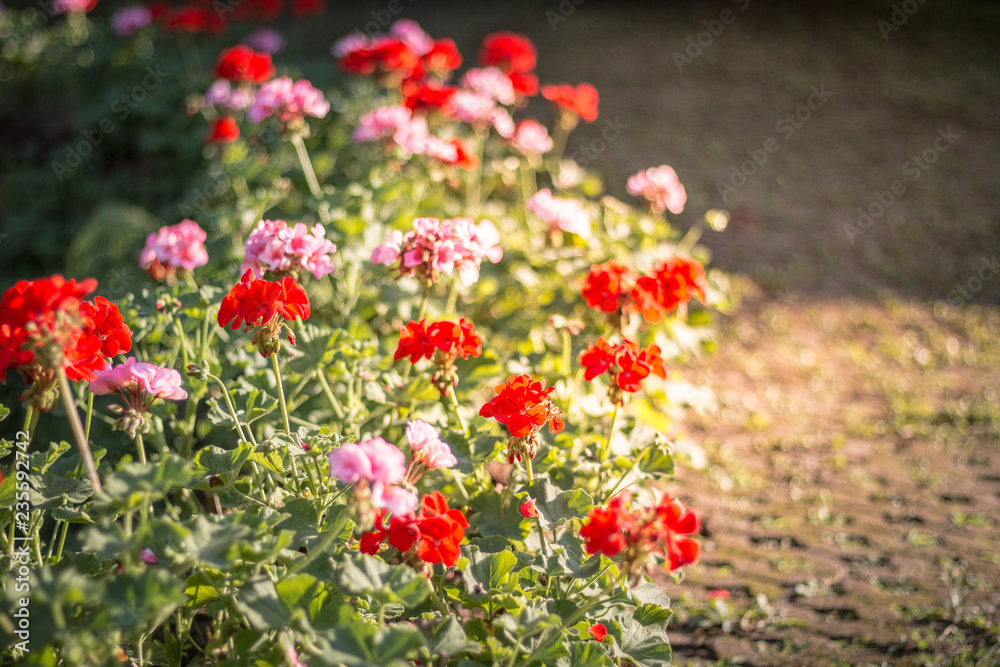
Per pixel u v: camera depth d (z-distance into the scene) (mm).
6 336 1488
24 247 5258
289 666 1595
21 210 5648
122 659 1582
